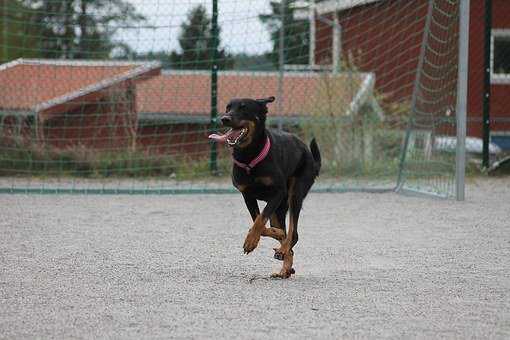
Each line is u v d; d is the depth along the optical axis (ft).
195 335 18.44
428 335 18.62
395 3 62.64
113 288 23.45
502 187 53.01
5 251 29.60
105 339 18.12
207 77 63.93
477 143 64.90
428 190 49.08
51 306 21.21
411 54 65.77
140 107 62.49
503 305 21.63
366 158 59.72
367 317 20.22
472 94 71.00
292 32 67.72
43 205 43.80
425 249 30.45
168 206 43.78
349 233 34.24
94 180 57.41
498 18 71.51
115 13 59.72
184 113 62.59
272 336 18.39
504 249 30.48
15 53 71.15
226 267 26.86
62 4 69.87
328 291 23.20
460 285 24.13
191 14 58.70
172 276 25.23
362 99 60.59
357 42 66.69
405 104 62.69
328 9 70.23
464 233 34.30
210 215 40.14
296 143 27.20
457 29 47.65
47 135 61.16
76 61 61.87
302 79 64.18
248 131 24.75
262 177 25.05
